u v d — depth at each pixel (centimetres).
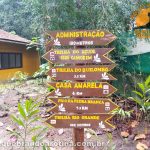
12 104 512
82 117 272
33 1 506
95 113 271
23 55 1526
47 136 360
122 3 479
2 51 1321
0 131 381
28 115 306
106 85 270
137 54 505
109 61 269
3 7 1859
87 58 271
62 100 274
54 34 273
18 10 1783
